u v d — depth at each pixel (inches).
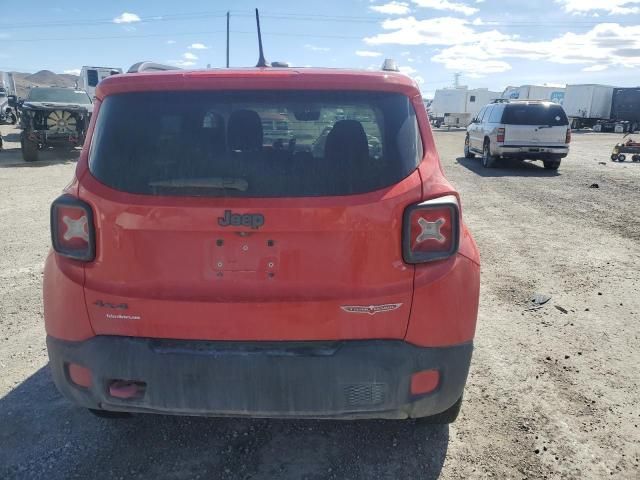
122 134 95.0
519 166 675.4
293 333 91.6
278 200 89.6
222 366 91.0
